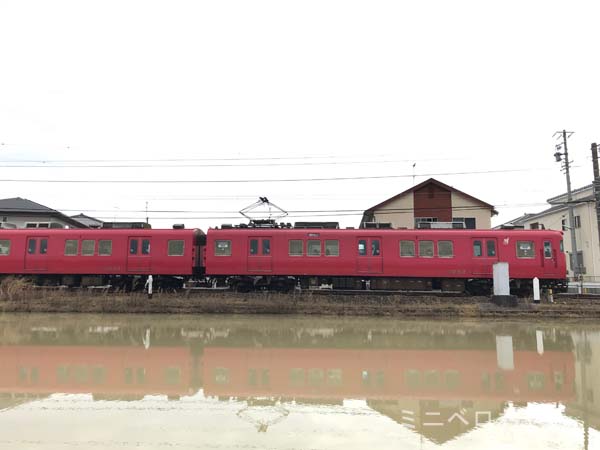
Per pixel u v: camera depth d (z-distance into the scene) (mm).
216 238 21844
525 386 8570
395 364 10289
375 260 21312
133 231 22281
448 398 7848
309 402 7621
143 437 5988
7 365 10086
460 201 34031
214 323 16656
